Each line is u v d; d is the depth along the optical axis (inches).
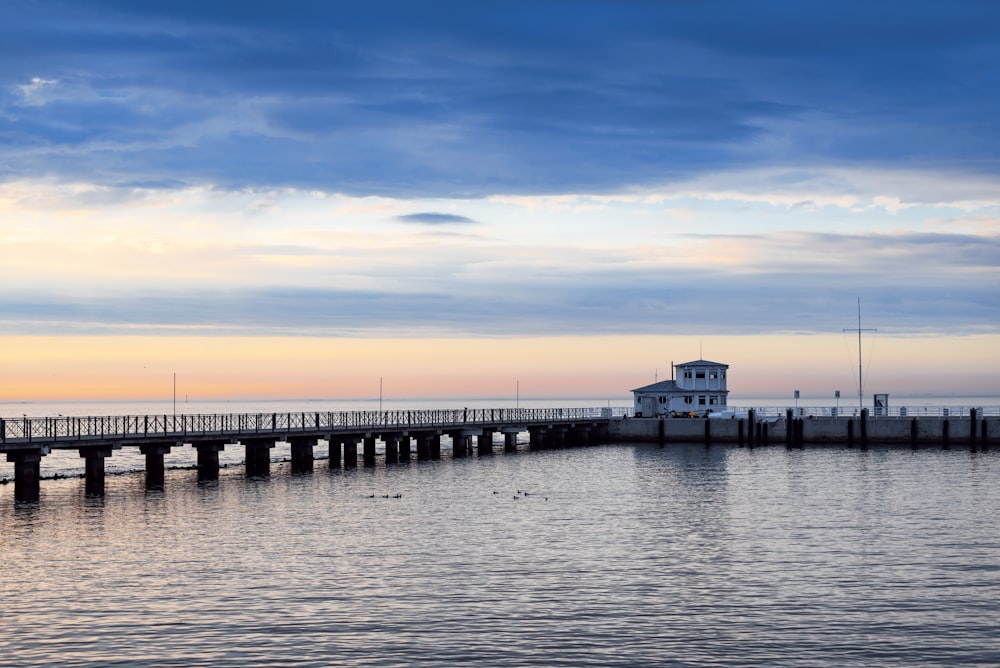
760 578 1744.6
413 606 1562.5
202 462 3289.9
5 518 2369.6
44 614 1514.5
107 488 2984.7
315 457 4409.5
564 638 1409.9
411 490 2977.4
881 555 1935.3
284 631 1438.2
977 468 3641.7
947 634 1428.4
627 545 2043.6
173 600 1593.3
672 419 5142.7
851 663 1315.2
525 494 2881.4
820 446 4827.8
